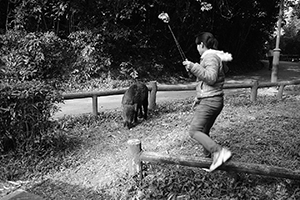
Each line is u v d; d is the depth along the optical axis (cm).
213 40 300
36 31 1073
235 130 487
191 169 351
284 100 777
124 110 530
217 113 297
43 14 1083
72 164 404
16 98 389
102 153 438
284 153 384
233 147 410
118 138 497
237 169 293
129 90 538
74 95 559
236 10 1608
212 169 283
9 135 396
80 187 353
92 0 1070
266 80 1363
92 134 517
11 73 504
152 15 1293
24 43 970
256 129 487
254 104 715
